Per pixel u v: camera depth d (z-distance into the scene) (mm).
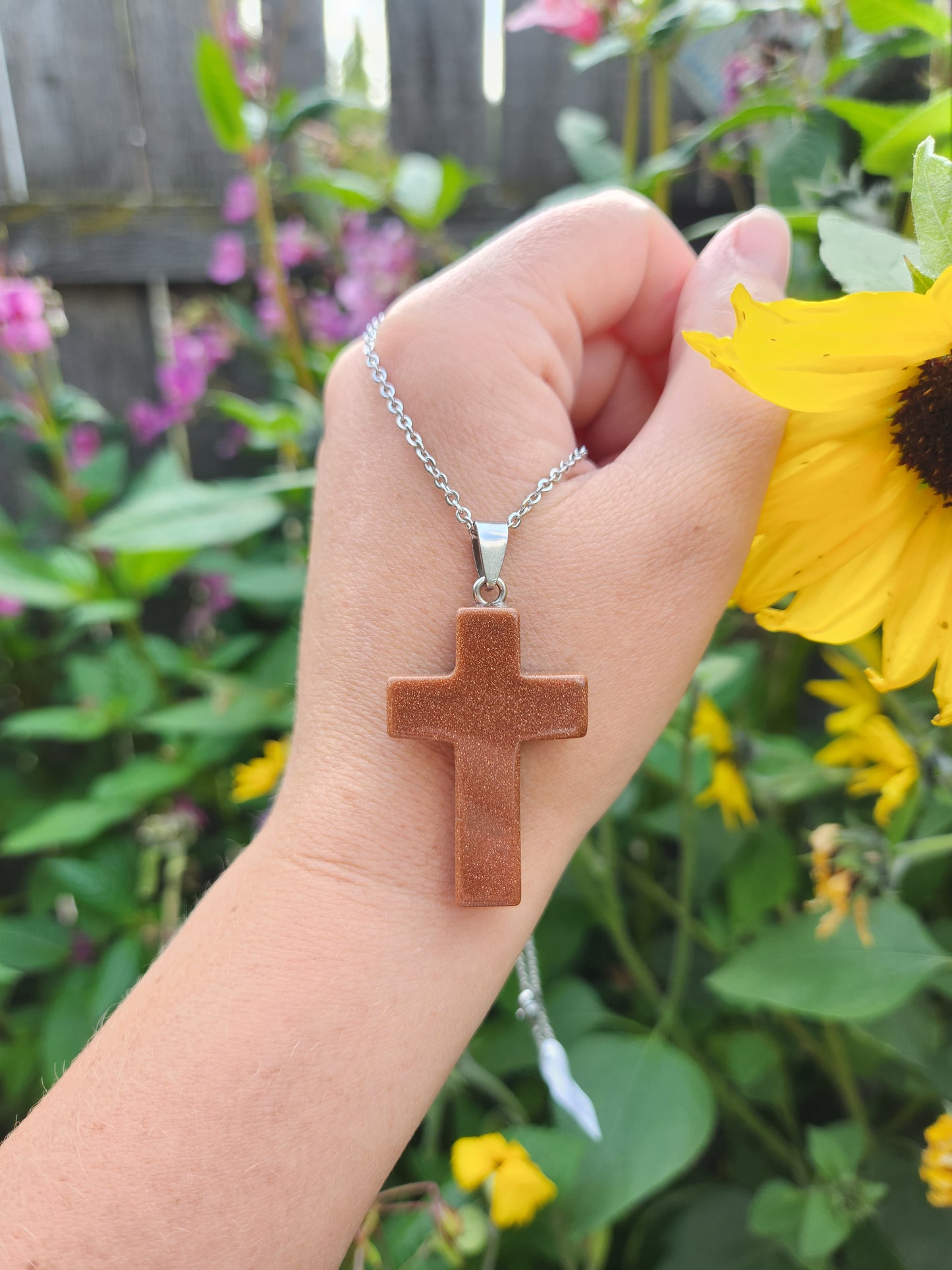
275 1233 131
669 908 281
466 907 155
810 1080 292
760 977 215
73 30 447
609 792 174
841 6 228
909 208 214
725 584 170
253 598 397
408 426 174
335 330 427
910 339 132
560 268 184
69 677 479
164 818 394
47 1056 308
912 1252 218
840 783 251
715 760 250
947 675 156
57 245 468
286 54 449
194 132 468
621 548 167
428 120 458
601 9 276
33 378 393
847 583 165
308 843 157
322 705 170
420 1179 243
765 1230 220
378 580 172
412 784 162
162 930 352
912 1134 263
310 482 313
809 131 237
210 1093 134
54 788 478
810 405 145
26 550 500
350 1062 141
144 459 506
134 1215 126
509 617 160
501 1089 250
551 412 177
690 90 309
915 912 275
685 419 172
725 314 179
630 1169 218
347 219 443
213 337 445
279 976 144
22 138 458
